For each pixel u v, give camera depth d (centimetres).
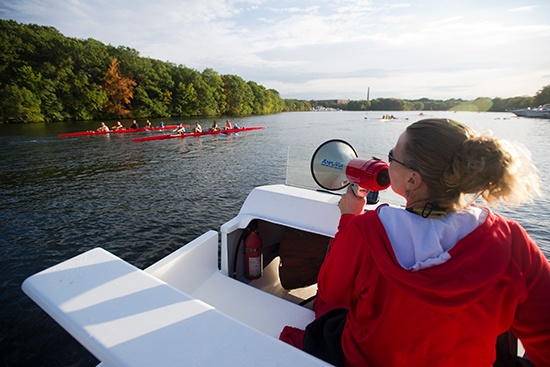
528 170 75
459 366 76
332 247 97
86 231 739
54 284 101
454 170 74
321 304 169
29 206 895
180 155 1772
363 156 187
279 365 76
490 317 71
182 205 916
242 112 8819
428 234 76
